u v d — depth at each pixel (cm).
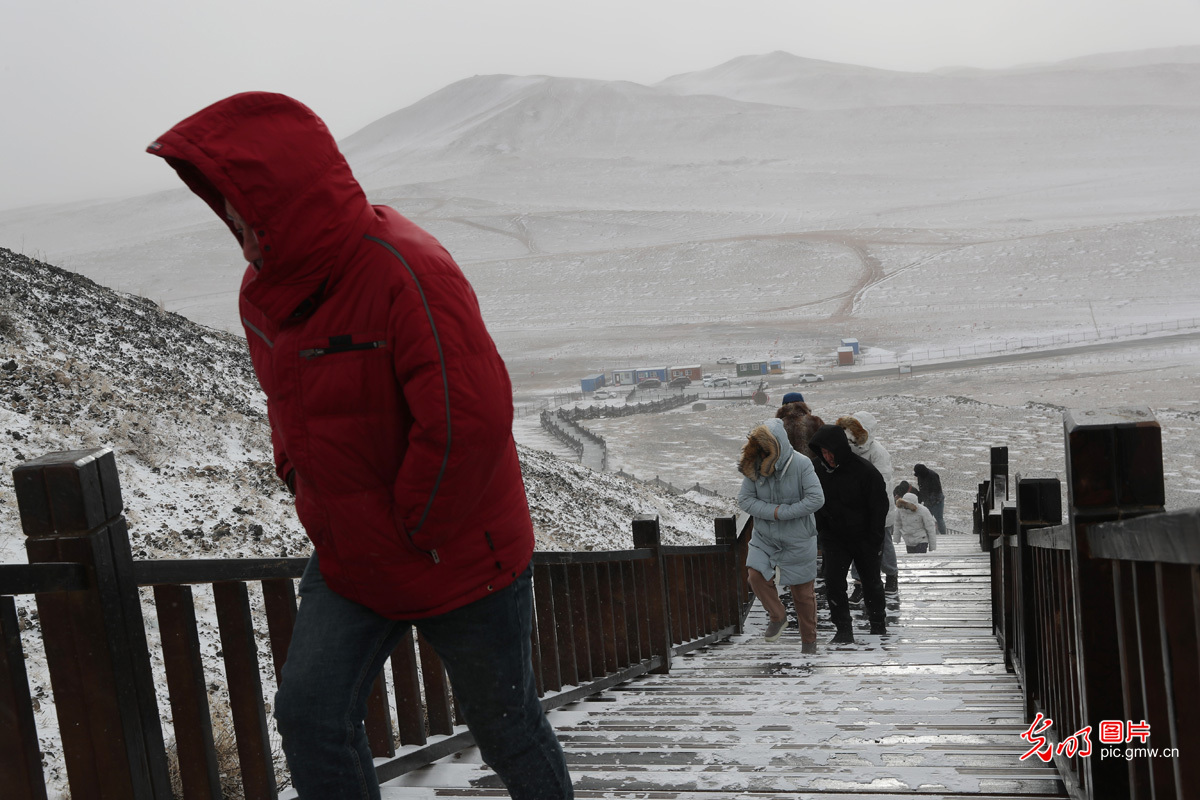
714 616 869
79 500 207
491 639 228
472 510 220
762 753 389
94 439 868
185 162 207
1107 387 4984
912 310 9319
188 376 1209
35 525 208
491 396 206
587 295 11894
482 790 339
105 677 212
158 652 582
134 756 217
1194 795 157
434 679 387
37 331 1066
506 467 231
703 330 9312
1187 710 158
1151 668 182
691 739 420
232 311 11425
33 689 501
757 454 688
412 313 201
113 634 214
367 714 346
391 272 204
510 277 13112
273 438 237
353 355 207
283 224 197
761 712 473
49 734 462
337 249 203
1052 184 19138
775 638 761
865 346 7806
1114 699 228
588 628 534
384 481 212
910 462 3444
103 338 1173
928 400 4628
